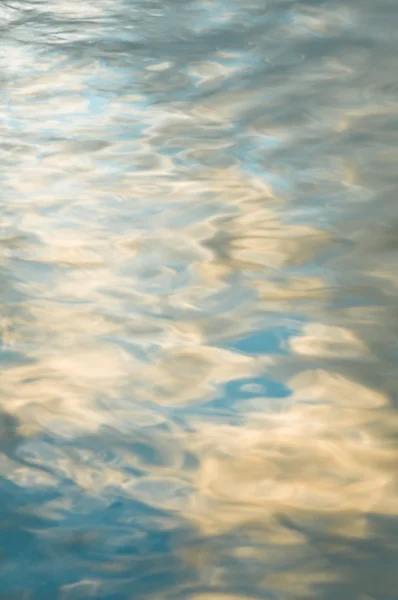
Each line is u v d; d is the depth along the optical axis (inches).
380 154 99.3
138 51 132.9
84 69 127.3
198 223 86.2
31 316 72.0
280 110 111.9
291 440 57.1
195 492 53.0
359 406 60.2
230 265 78.8
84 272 78.3
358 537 49.4
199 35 137.9
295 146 102.0
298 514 51.2
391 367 64.4
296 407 60.3
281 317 71.1
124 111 113.4
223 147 102.5
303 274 77.2
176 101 115.6
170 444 57.1
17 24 146.0
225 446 56.7
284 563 47.9
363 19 138.8
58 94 119.1
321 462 55.1
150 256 80.6
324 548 48.8
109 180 95.5
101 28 142.8
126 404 61.1
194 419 59.4
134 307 72.9
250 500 52.2
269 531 50.0
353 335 68.4
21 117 112.3
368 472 54.2
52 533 50.3
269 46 132.3
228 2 151.6
